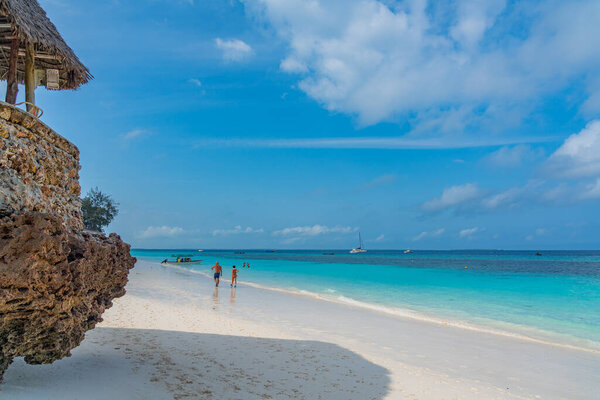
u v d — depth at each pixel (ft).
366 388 24.45
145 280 94.02
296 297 72.79
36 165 16.05
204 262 255.70
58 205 18.26
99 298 19.99
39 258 13.33
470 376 28.63
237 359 28.14
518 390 26.09
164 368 24.00
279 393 22.12
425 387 25.49
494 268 187.52
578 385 27.32
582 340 40.83
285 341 35.40
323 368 27.84
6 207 13.43
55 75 25.64
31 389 17.25
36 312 13.85
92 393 18.17
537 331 45.50
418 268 188.14
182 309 49.32
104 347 27.40
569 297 77.25
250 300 65.77
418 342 38.60
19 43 22.95
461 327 47.01
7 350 13.66
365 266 210.38
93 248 17.71
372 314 55.01
